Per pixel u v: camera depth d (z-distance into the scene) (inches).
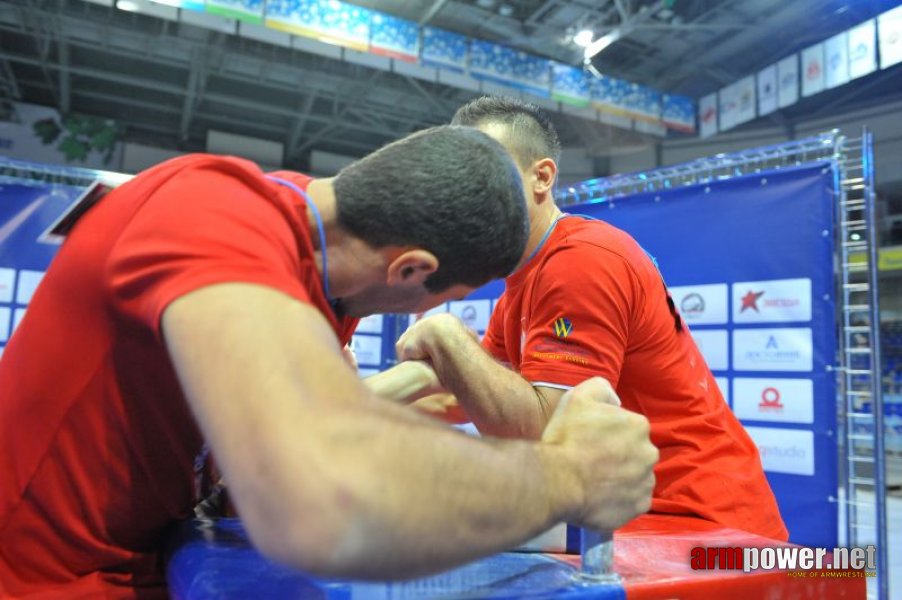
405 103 344.8
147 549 28.5
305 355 17.0
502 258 26.0
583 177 425.7
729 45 314.3
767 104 307.7
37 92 347.6
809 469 90.2
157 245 19.4
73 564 26.5
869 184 86.5
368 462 15.7
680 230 103.6
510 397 38.9
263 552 15.8
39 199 118.0
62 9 257.0
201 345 16.8
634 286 43.1
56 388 24.1
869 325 85.0
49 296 24.4
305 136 396.2
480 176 24.9
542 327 42.2
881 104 348.8
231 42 285.1
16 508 25.0
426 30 258.2
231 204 20.8
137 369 23.6
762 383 94.9
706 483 45.2
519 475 18.6
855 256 215.0
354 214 24.6
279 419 15.6
